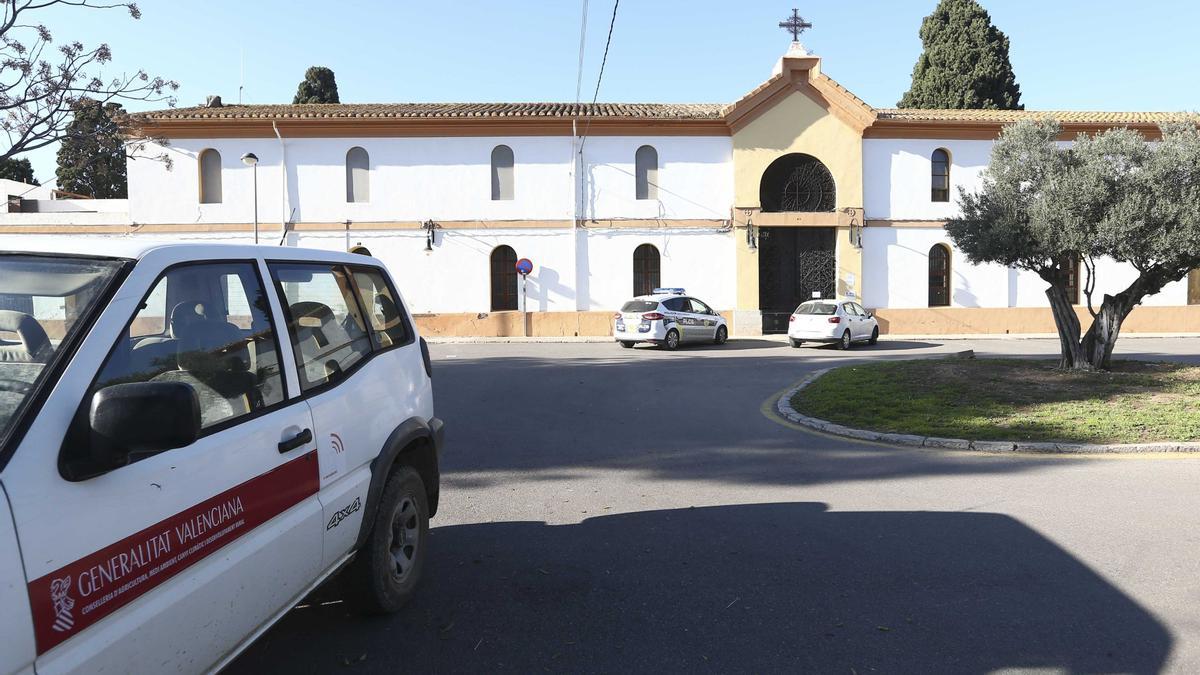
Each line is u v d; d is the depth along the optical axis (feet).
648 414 33.68
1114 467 23.00
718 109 90.02
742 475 22.88
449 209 85.25
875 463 24.22
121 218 82.89
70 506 6.57
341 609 13.32
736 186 86.53
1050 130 41.01
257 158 79.15
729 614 13.07
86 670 6.55
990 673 11.00
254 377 9.70
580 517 18.78
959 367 43.42
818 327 70.79
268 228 83.61
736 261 86.79
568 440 28.02
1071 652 11.57
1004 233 40.34
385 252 85.15
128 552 7.12
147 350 8.28
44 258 8.22
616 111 89.04
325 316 11.97
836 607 13.30
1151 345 70.74
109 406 6.72
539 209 85.76
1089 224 38.09
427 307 85.71
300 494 10.07
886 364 47.44
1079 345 42.16
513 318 85.56
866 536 17.08
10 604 5.94
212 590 8.20
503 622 12.82
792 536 17.15
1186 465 23.06
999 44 121.80
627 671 11.16
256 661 11.48
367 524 11.96
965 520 18.13
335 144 84.02
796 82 86.48
